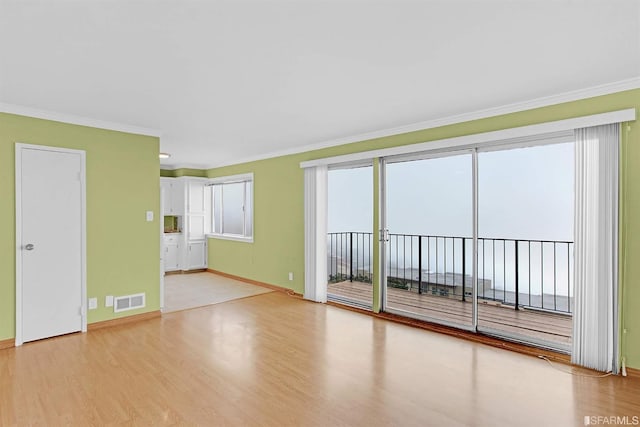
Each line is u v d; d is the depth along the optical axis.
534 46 2.22
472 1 1.74
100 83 2.84
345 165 5.02
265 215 6.27
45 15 1.84
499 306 4.87
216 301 5.26
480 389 2.61
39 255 3.61
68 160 3.82
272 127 4.32
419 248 5.52
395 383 2.70
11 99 3.26
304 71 2.62
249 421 2.19
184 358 3.16
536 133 3.20
